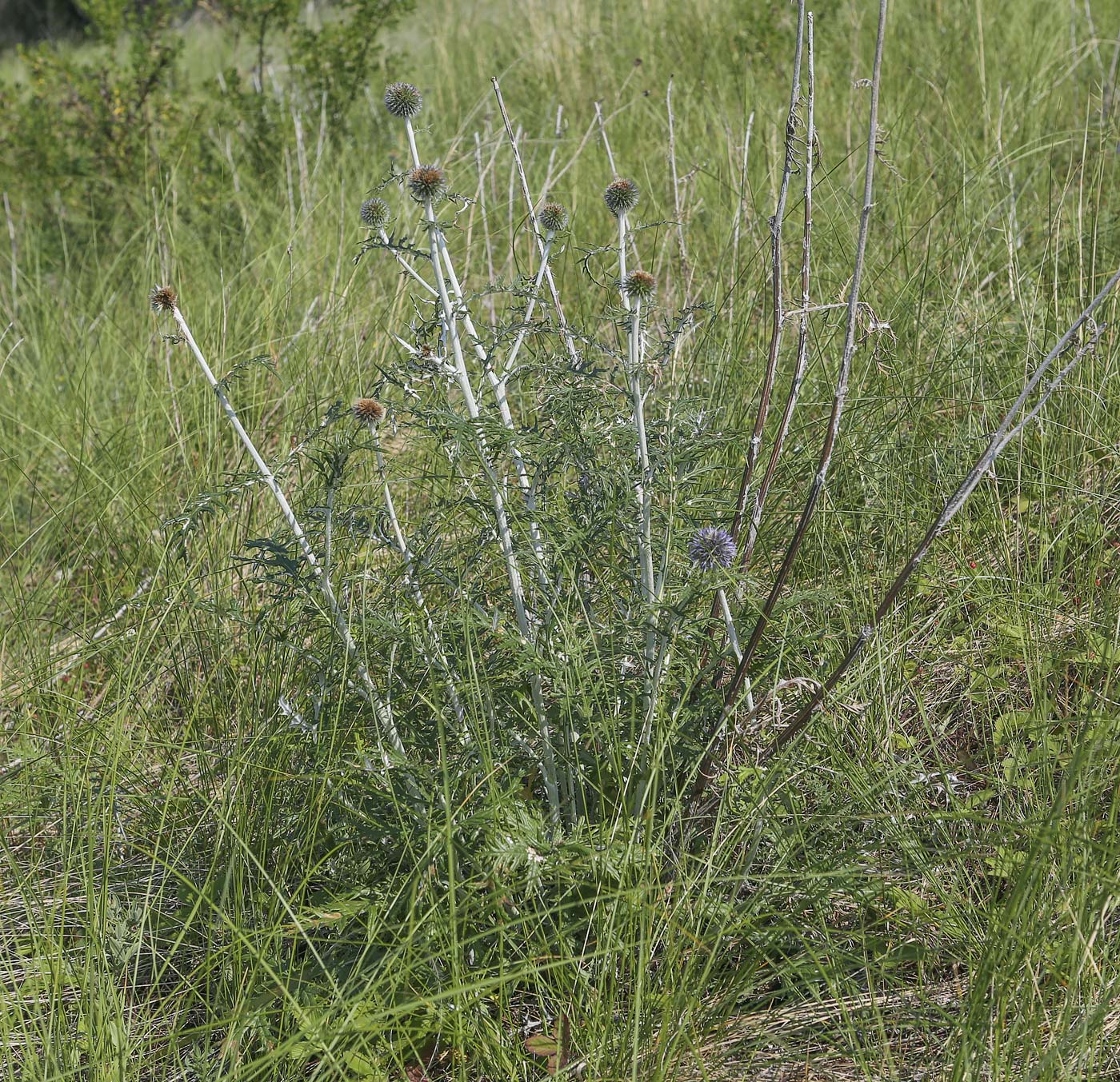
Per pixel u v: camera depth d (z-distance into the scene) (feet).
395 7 25.91
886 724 9.25
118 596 12.89
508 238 17.22
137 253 21.34
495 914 7.88
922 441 12.47
